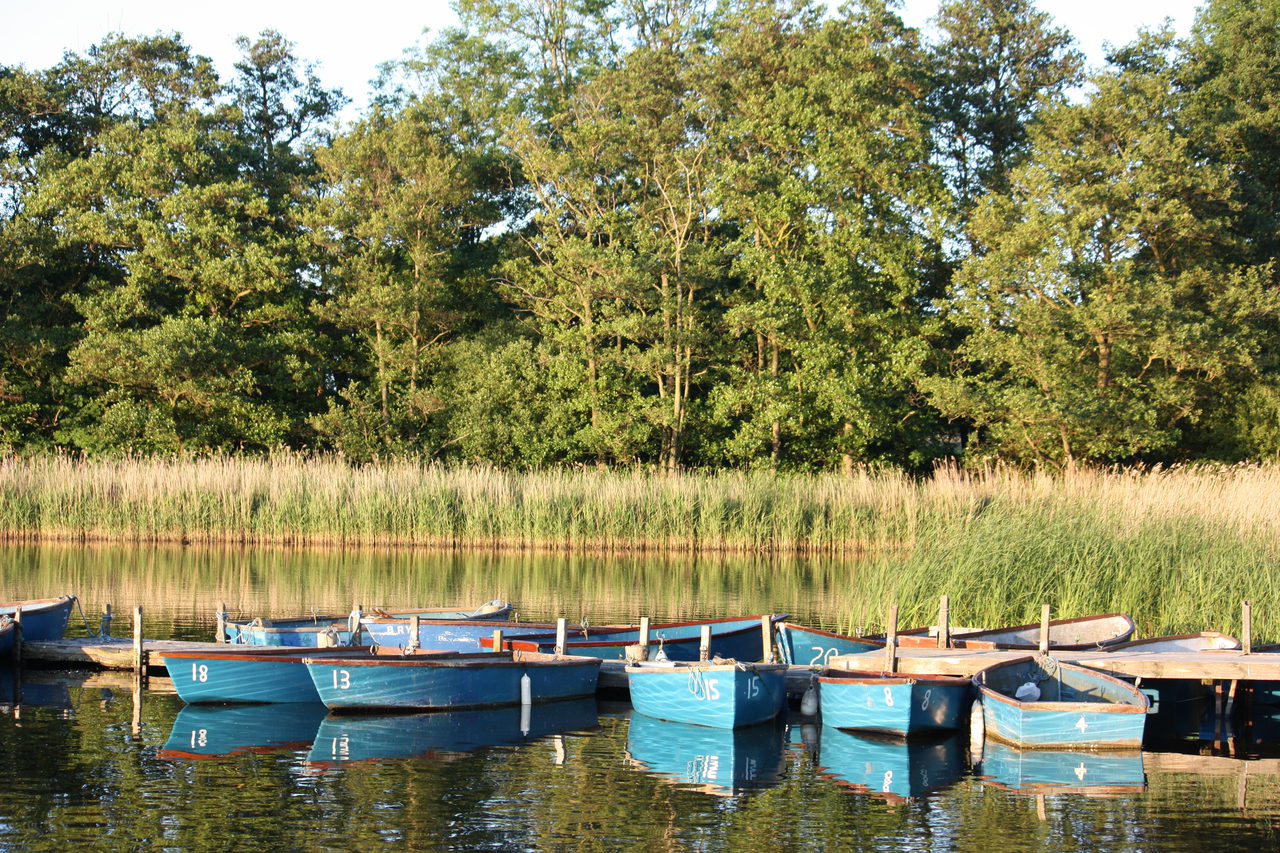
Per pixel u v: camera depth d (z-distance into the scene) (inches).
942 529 867.4
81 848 334.6
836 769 429.4
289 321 1556.3
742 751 455.5
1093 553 685.9
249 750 445.7
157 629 670.5
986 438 1501.0
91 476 1157.7
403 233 1545.3
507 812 372.2
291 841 342.0
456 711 520.4
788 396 1412.4
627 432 1433.3
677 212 1536.7
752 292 1536.7
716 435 1504.7
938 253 1542.8
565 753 448.8
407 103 1697.8
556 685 549.6
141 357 1370.6
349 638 598.5
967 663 515.8
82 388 1502.2
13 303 1466.5
